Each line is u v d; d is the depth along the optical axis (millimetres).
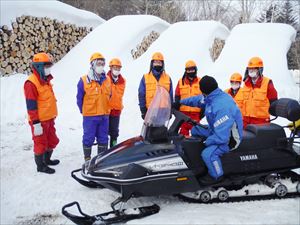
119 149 3994
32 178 4852
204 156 3867
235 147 3959
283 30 12039
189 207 3934
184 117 4086
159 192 3787
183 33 11945
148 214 3705
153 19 12609
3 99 8695
